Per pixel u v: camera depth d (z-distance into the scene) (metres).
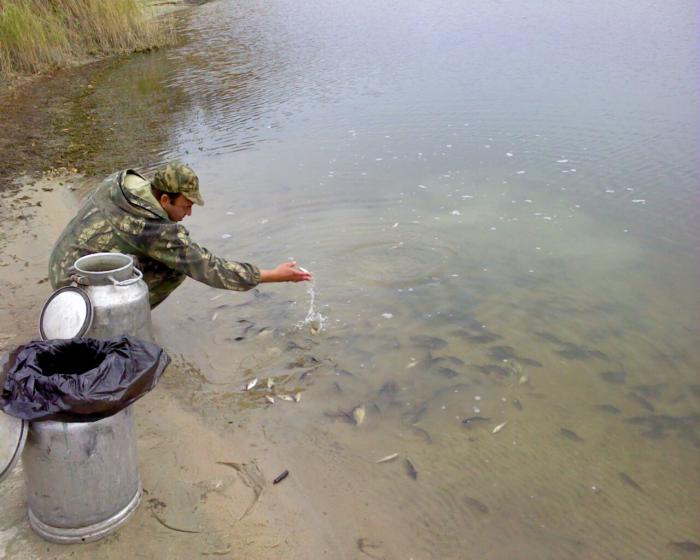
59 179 5.61
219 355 3.25
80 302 2.54
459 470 2.55
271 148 6.37
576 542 2.26
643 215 4.81
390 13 14.11
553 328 3.51
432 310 3.66
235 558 2.12
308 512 2.33
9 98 8.42
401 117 7.19
